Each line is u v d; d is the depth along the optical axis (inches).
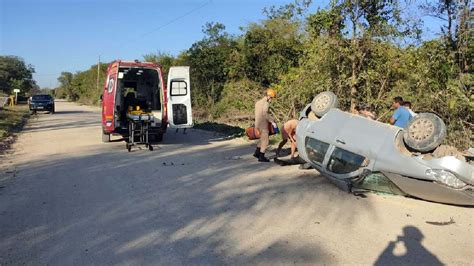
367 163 271.3
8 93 3142.2
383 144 266.7
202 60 964.0
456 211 249.3
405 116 338.6
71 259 177.9
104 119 532.7
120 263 174.1
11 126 775.1
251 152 466.0
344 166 285.6
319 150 305.3
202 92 978.1
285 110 573.0
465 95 413.4
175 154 450.0
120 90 536.1
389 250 191.3
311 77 526.6
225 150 482.0
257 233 209.9
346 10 488.1
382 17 478.0
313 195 280.5
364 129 282.5
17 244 194.4
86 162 398.6
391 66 473.7
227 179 326.6
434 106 423.8
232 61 879.7
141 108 537.0
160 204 257.8
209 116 910.4
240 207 253.0
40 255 182.1
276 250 189.0
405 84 458.9
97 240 199.0
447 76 435.5
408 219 233.8
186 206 254.2
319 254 185.3
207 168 370.3
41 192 284.5
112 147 504.4
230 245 194.4
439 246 197.2
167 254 183.6
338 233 211.3
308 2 563.8
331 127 301.9
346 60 500.4
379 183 272.8
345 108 502.6
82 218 230.7
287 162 387.5
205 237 203.9
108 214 237.8
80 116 1152.2
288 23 781.3
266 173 349.1
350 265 174.9
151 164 389.1
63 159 415.5
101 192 285.1
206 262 175.8
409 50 465.4
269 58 786.8
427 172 243.6
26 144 537.0
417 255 186.4
